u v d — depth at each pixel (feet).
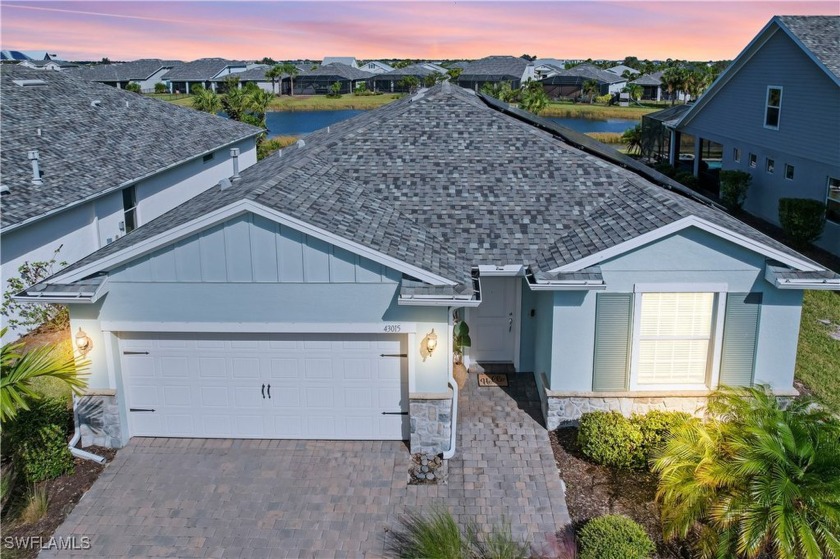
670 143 134.62
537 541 34.63
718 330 43.16
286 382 43.14
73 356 42.04
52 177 69.31
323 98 352.08
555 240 46.01
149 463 41.50
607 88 349.00
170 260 40.37
